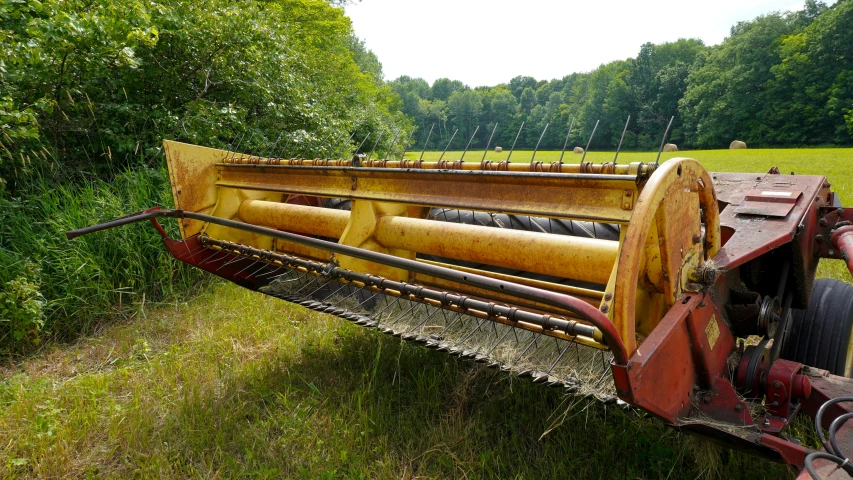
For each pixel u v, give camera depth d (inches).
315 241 108.2
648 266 92.5
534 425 127.0
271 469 113.4
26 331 180.2
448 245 117.0
